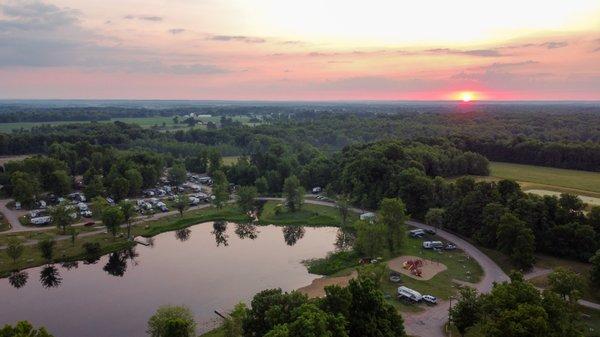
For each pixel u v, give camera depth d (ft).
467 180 623.77
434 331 337.11
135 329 355.56
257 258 526.98
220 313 377.09
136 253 550.36
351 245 571.28
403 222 518.37
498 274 447.01
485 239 515.50
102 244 557.33
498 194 559.79
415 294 385.91
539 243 492.95
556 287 336.29
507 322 269.23
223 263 510.58
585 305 370.73
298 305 294.87
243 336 297.94
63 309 394.11
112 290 435.12
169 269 491.72
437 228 597.93
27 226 614.34
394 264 475.31
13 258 488.85
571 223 487.61
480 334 326.85
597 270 385.50
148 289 435.94
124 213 589.32
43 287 444.96
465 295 316.60
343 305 291.17
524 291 293.84
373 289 308.40
